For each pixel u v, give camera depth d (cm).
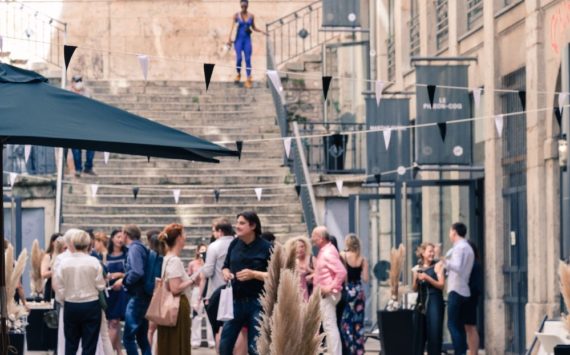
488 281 2558
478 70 2628
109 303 2277
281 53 4453
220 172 3394
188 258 3056
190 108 3753
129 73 4472
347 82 3731
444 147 2512
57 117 1166
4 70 1234
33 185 3469
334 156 3394
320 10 4444
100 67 4444
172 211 3228
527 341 2327
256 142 3525
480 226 2633
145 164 3434
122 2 4459
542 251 2291
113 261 2327
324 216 3362
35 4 4381
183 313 1838
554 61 2228
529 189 2338
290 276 864
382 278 2886
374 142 2823
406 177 2817
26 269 3375
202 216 3212
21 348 2011
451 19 2814
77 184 3338
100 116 1189
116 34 4469
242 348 2045
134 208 3231
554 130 2266
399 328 2278
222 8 4519
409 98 2823
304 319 862
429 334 2264
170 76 4509
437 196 2755
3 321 1295
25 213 3481
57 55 4384
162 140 1173
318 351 863
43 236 3472
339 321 2177
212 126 3606
